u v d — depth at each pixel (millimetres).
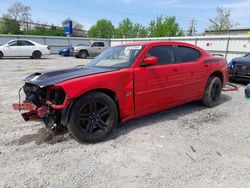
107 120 3631
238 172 2795
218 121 4539
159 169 2855
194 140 3666
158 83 4133
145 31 65062
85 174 2730
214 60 5418
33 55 19297
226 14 43156
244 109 5363
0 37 25109
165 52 4379
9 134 3768
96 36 71375
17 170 2787
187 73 4664
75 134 3387
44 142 3512
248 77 7961
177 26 55969
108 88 3527
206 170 2836
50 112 3338
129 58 4004
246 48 15031
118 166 2912
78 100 3305
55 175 2703
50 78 3402
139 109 3955
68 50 24250
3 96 6172
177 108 5367
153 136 3799
